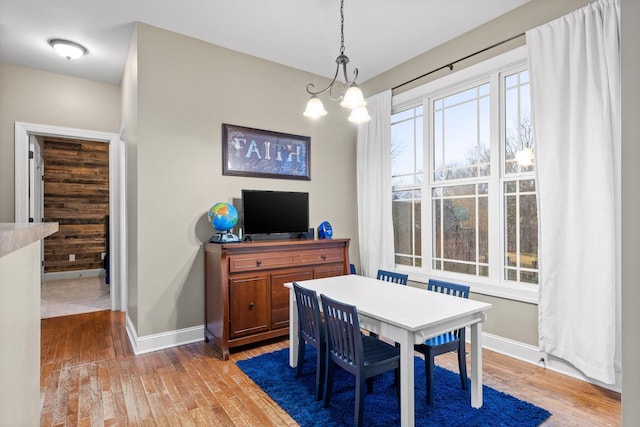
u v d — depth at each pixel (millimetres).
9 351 854
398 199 4043
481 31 3086
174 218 3131
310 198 4008
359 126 4297
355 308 1854
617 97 2234
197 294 3248
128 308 3498
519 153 2916
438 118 3580
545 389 2332
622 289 927
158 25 3035
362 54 3615
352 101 2283
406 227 3947
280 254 3191
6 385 827
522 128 2896
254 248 3035
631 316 905
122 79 4059
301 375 2547
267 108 3697
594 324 2312
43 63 3721
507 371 2598
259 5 2756
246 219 3311
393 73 3949
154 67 3037
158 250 3049
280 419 2018
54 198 6223
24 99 3775
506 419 1991
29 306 1090
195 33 3176
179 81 3164
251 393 2301
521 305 2814
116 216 4277
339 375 2584
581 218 2393
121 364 2730
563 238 2508
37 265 1240
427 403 2156
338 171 4266
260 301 3076
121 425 1954
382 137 3979
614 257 2236
